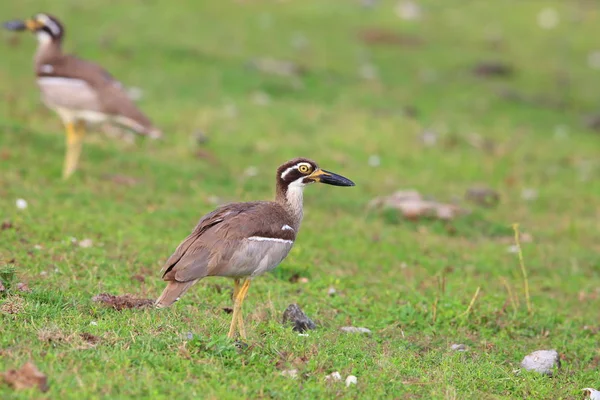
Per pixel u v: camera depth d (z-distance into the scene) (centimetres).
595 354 1193
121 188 1753
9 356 873
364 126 2447
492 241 1761
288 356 992
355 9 3653
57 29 1769
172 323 1044
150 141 2105
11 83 2381
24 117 2094
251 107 2477
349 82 2900
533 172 2280
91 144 1975
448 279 1473
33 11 2925
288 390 898
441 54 3331
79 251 1327
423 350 1143
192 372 905
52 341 925
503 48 3500
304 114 2486
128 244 1409
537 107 2948
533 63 3397
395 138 2392
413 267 1526
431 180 2142
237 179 1952
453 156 2330
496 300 1367
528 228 1867
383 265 1515
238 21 3288
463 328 1238
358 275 1437
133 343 953
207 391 863
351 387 928
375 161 2209
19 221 1412
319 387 912
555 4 4019
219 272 973
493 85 3088
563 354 1179
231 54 2916
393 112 2656
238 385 892
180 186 1836
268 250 1009
